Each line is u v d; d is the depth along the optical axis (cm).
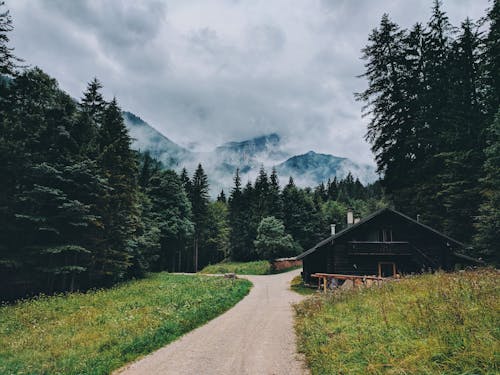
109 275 2758
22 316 1518
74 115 2441
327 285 2295
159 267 4859
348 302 1220
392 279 1588
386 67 3188
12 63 2020
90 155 2450
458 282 1054
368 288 1402
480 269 1435
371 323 865
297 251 5825
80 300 1911
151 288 2461
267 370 740
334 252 2758
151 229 3700
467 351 546
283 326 1196
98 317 1443
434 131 2819
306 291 2467
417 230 2692
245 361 813
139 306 1711
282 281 3294
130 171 2995
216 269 4909
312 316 1179
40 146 2200
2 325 1367
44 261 2100
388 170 3167
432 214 2797
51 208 2128
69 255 2236
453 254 2630
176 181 5206
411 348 626
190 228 5116
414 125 2895
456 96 2650
